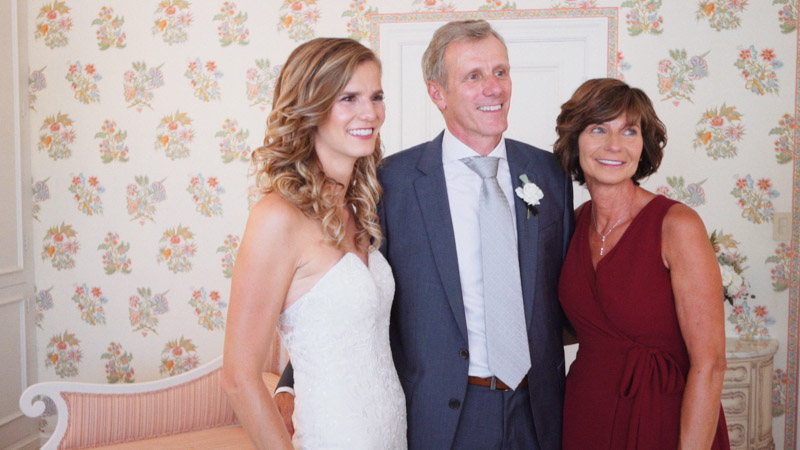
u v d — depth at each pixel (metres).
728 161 3.38
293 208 1.51
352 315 1.52
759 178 3.36
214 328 3.81
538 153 1.98
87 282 3.91
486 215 1.78
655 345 1.66
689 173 3.42
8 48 3.73
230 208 3.76
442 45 1.81
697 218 1.61
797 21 3.29
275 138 1.57
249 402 1.44
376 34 3.59
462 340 1.75
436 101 1.91
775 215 3.35
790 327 3.36
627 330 1.67
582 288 1.76
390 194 1.87
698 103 3.38
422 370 1.76
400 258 1.83
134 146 3.82
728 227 3.40
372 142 1.59
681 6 3.37
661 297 1.64
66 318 3.95
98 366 3.93
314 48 1.55
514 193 1.86
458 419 1.73
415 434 1.75
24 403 2.55
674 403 1.63
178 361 3.86
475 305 1.79
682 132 3.41
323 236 1.54
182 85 3.76
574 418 1.75
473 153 1.84
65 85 3.86
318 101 1.52
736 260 3.40
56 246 3.93
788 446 3.38
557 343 1.88
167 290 3.84
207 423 2.86
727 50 3.35
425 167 1.87
